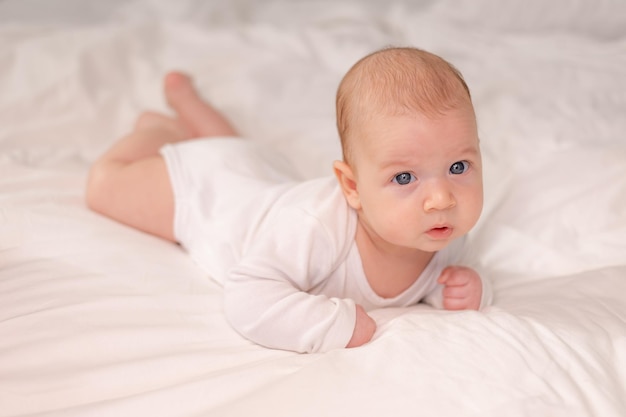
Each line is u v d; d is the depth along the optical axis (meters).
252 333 1.11
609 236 1.40
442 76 1.08
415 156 1.05
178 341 1.11
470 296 1.23
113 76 2.13
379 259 1.22
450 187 1.06
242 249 1.31
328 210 1.20
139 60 2.21
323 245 1.18
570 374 0.99
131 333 1.11
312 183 1.33
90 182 1.51
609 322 1.10
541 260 1.38
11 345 1.07
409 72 1.08
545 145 1.71
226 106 2.01
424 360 0.99
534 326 1.05
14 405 0.98
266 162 1.52
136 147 1.61
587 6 2.23
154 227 1.46
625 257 1.35
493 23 2.36
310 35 2.38
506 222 1.48
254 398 0.95
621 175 1.50
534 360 0.99
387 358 1.00
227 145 1.53
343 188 1.18
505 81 2.01
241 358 1.08
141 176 1.48
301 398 0.94
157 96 2.08
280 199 1.32
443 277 1.25
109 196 1.47
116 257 1.30
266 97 2.04
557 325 1.07
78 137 1.89
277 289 1.12
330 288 1.24
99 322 1.13
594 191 1.48
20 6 2.78
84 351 1.07
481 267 1.37
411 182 1.07
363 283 1.23
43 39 2.19
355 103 1.11
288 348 1.10
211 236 1.35
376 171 1.08
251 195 1.37
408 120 1.05
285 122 1.93
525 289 1.29
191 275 1.31
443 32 2.35
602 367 1.01
